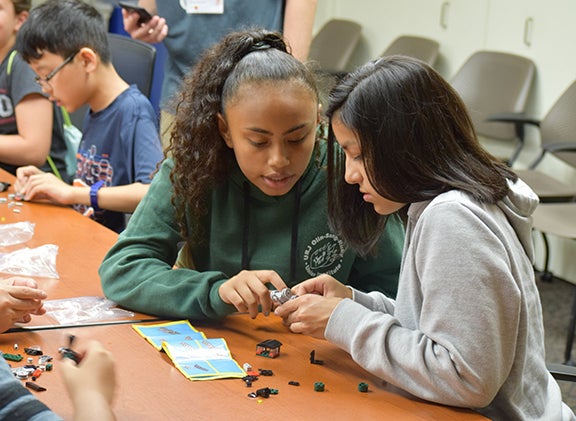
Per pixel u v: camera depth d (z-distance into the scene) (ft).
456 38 15.74
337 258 5.99
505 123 14.03
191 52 9.31
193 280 5.36
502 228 4.50
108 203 8.07
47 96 9.92
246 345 5.02
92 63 8.54
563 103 12.92
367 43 18.01
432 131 4.48
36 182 8.08
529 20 14.19
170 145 5.88
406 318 4.68
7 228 7.16
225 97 5.37
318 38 18.04
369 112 4.47
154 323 5.29
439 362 4.22
